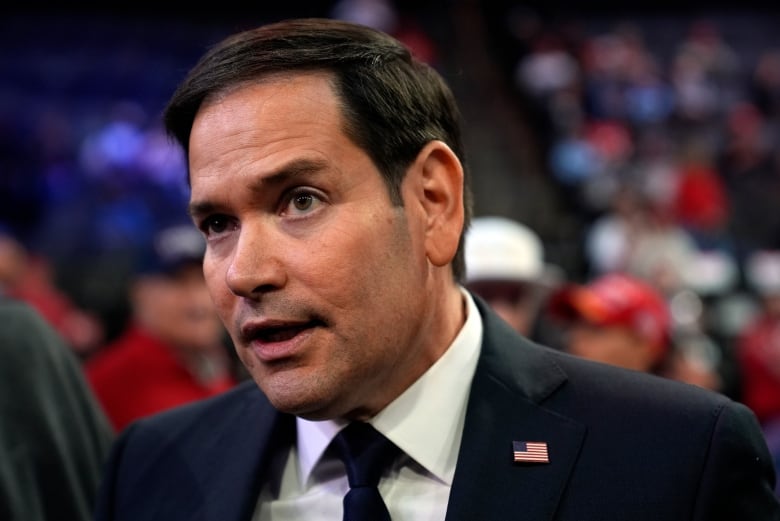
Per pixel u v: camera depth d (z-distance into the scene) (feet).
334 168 3.48
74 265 22.22
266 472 4.05
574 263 23.70
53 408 5.03
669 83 39.01
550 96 35.32
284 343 3.49
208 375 9.65
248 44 3.67
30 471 4.81
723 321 19.47
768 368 15.24
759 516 3.63
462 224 3.80
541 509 3.61
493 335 4.09
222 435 4.26
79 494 4.97
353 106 3.55
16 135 31.50
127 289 15.75
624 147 33.12
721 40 44.75
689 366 8.10
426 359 3.86
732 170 33.78
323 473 3.92
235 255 3.48
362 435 3.80
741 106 38.86
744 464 3.65
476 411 3.84
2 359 4.93
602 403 3.89
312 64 3.57
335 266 3.44
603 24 45.42
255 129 3.49
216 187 3.51
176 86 4.19
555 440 3.78
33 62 36.73
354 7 37.01
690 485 3.59
